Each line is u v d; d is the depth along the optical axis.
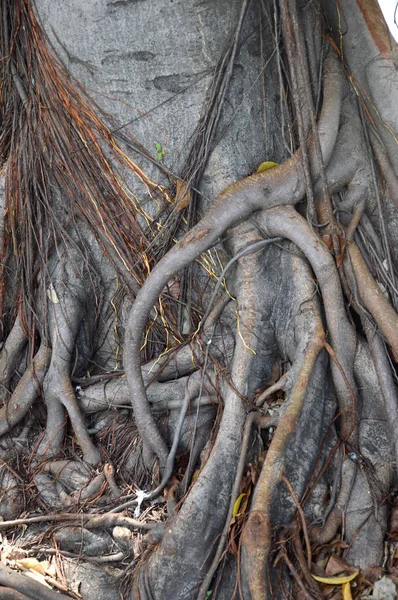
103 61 5.67
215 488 5.24
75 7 5.54
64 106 5.93
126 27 5.52
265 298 5.65
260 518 4.85
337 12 5.79
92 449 6.08
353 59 5.82
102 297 6.33
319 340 5.38
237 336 5.68
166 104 5.73
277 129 5.88
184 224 5.96
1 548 5.62
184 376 6.01
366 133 5.82
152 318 6.15
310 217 5.52
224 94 5.63
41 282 6.27
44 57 5.91
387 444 5.39
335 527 5.16
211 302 5.73
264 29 5.69
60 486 6.05
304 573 4.94
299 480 5.22
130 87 5.72
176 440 5.73
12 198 6.33
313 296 5.53
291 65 5.27
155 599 5.12
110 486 5.88
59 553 5.60
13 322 6.66
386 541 5.13
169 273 5.44
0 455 6.24
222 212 5.46
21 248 6.39
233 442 5.36
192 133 5.77
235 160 5.75
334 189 5.71
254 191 5.50
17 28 6.09
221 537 5.14
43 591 5.25
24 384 6.29
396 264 5.82
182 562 5.11
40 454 6.22
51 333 6.23
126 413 6.26
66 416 6.26
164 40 5.53
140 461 5.99
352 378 5.43
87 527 5.64
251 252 5.60
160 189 5.91
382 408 5.43
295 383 5.31
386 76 5.71
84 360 6.43
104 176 5.97
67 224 6.20
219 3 5.43
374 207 5.81
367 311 5.47
